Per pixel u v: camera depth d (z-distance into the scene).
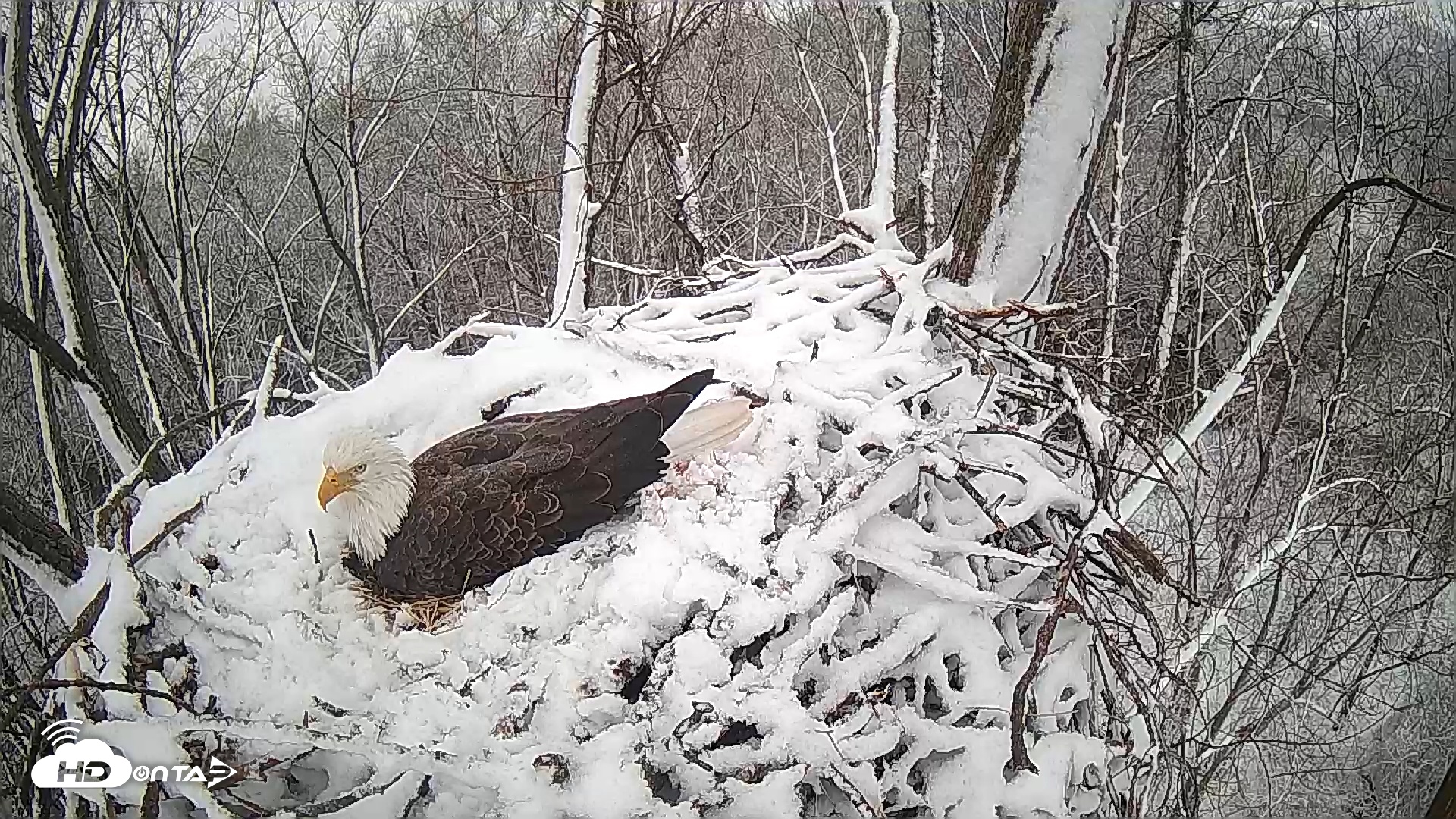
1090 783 3.38
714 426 3.10
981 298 3.92
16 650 5.05
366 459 3.10
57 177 4.45
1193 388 6.14
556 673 2.63
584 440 3.12
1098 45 3.90
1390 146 8.01
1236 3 7.58
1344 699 6.83
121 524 2.95
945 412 3.29
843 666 2.82
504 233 7.96
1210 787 6.73
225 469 3.41
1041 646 2.78
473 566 2.99
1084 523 3.11
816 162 9.77
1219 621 5.27
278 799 2.82
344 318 10.05
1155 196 8.74
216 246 10.49
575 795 2.44
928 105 4.99
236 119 8.91
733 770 2.61
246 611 2.97
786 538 2.80
